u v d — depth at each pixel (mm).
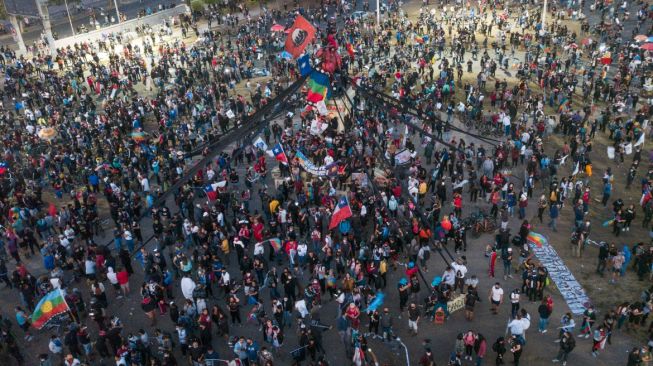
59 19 85188
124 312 27312
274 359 24078
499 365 22719
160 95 49062
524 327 22312
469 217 32375
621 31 60812
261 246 28062
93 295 26438
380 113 41594
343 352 24328
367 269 26953
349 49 25453
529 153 37312
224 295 27891
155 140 41219
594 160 38906
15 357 24188
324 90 21609
